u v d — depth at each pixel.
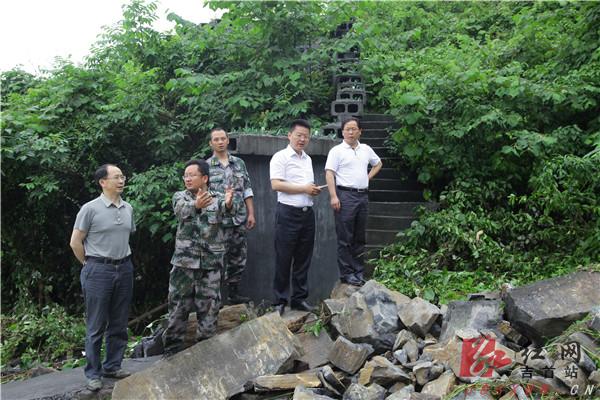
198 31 8.00
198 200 3.82
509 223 5.90
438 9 12.30
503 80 6.44
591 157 5.38
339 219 4.94
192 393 3.55
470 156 6.61
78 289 7.78
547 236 5.65
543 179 5.50
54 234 7.78
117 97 7.32
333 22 7.77
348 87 8.16
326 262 5.57
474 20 11.38
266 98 7.39
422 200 7.06
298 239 4.73
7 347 5.99
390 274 5.29
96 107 7.48
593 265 3.94
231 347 3.82
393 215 6.64
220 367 3.70
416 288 4.94
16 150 6.65
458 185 6.43
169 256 7.68
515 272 5.27
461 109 6.64
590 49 6.90
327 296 5.53
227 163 4.94
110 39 8.17
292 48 7.75
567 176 5.53
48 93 7.61
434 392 3.20
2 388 4.47
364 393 3.26
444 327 3.87
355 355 3.69
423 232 5.80
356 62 8.52
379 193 7.16
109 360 4.12
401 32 10.81
